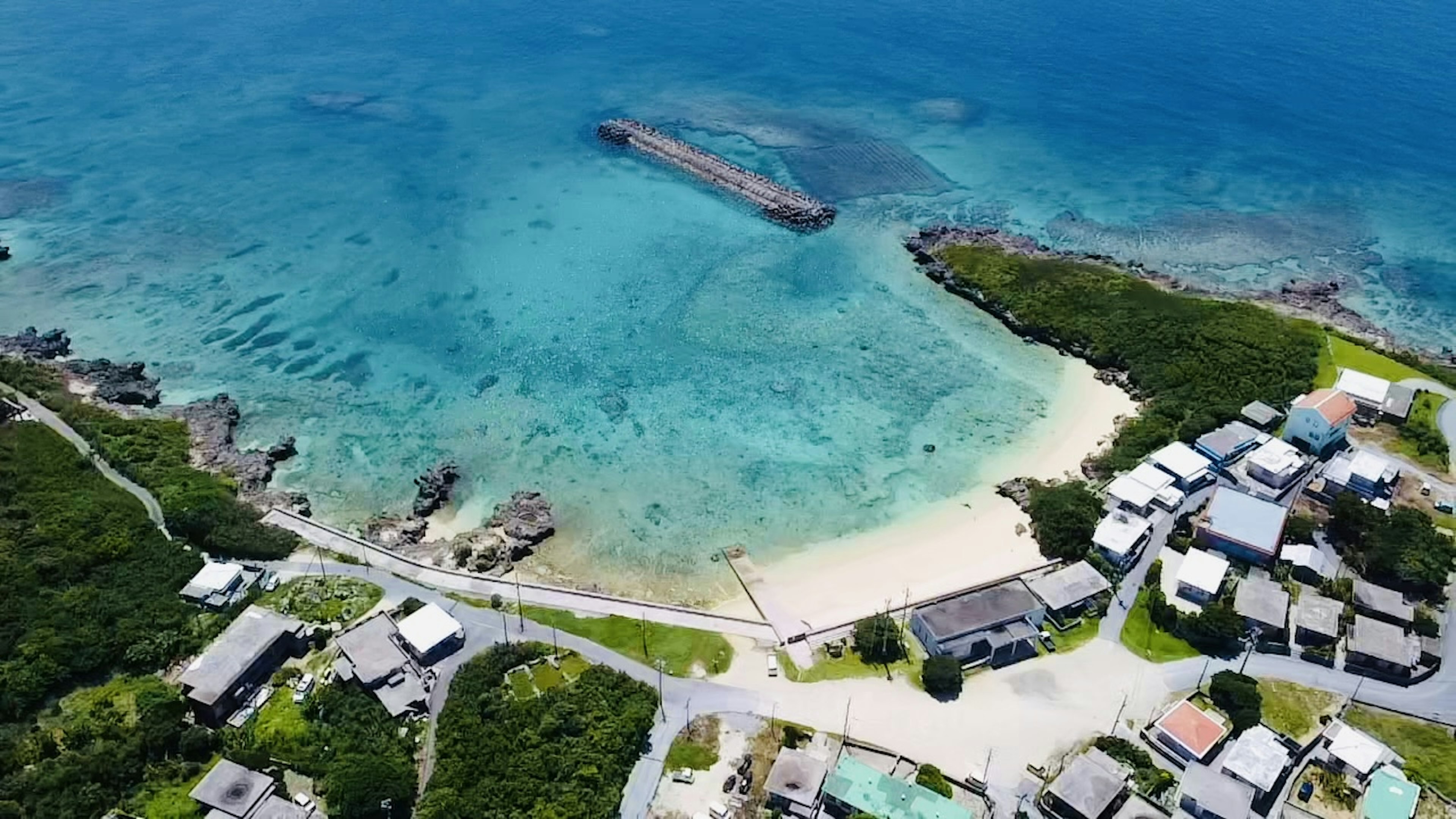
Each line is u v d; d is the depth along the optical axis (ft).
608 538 321.32
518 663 261.65
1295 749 238.48
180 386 398.83
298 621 266.98
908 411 383.45
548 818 214.48
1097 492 329.11
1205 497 322.55
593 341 426.51
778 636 277.85
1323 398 340.80
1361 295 481.87
